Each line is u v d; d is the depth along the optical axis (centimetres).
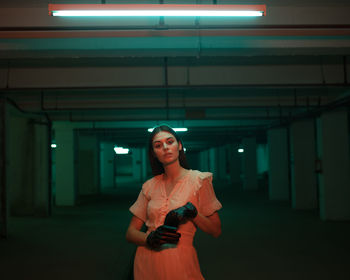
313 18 452
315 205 1146
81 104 906
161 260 138
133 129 1342
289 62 648
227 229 798
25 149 1100
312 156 1158
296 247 616
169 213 138
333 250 591
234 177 2441
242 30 438
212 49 477
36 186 1076
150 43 472
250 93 888
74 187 1352
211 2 429
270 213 1058
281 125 1252
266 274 459
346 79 617
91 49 471
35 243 683
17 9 445
